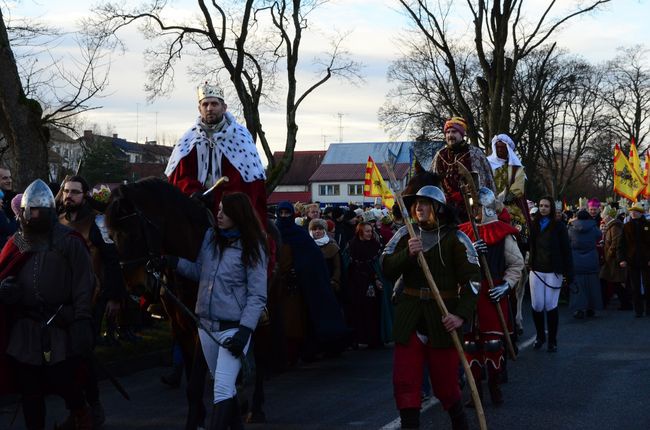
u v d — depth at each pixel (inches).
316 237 457.1
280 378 383.6
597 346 466.3
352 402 326.6
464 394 336.5
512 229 307.6
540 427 282.4
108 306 300.7
